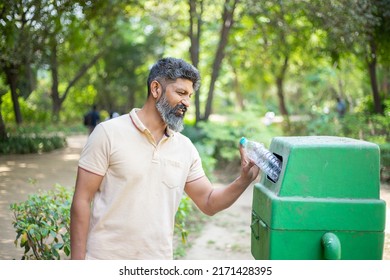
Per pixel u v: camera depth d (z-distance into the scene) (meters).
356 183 2.42
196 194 2.64
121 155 2.37
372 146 2.42
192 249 5.75
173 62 2.40
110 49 29.16
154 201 2.40
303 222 2.39
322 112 13.78
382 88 16.19
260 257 2.62
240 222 7.11
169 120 2.38
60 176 9.71
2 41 12.96
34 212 4.02
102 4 12.25
